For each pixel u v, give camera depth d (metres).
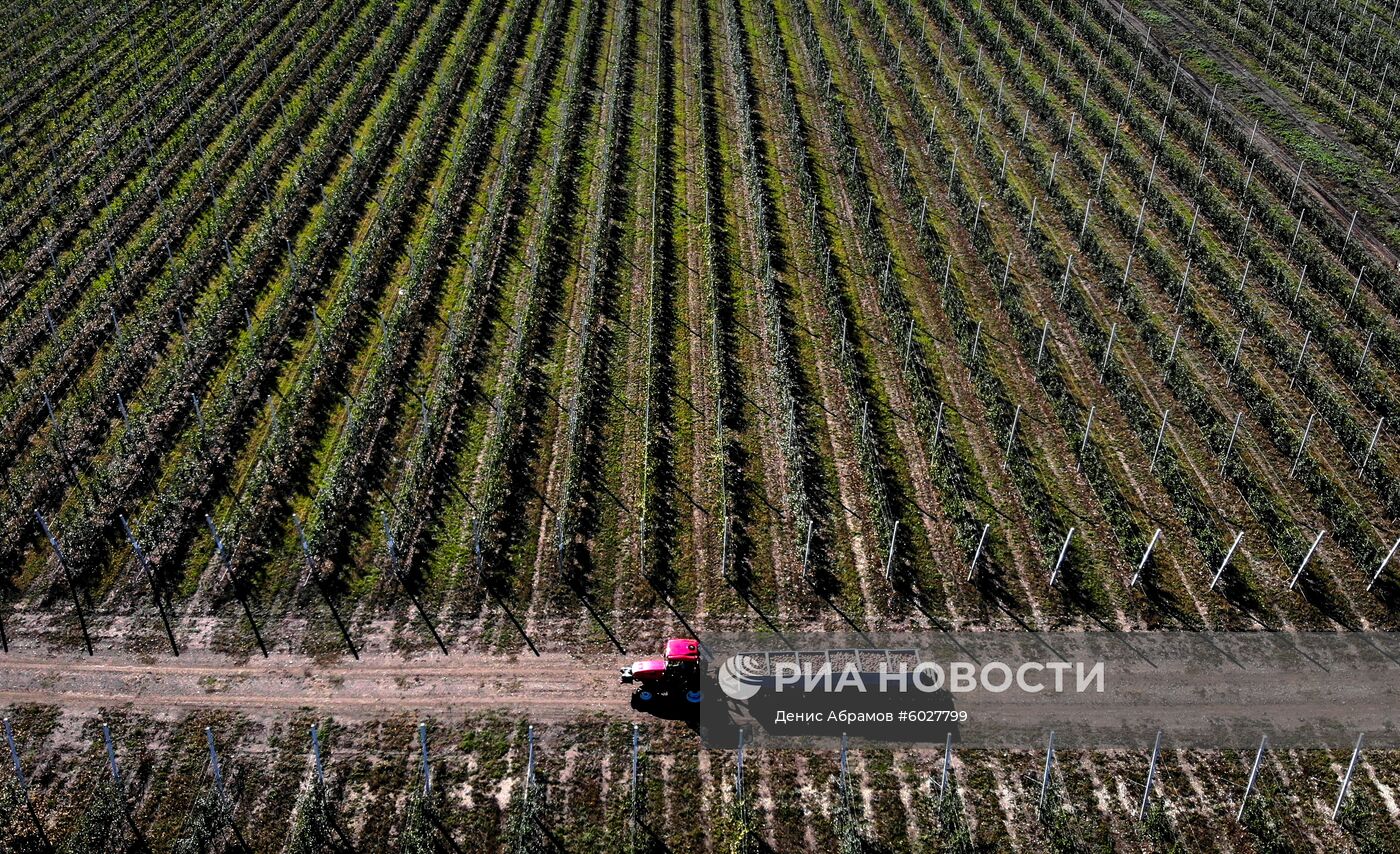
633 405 42.56
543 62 70.81
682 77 70.94
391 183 57.91
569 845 27.47
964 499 38.47
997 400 42.84
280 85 68.25
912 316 48.19
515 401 42.22
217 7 79.88
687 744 30.03
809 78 71.31
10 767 29.06
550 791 28.67
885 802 28.58
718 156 61.28
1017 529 37.28
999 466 40.03
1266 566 36.03
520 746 29.84
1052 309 48.94
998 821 28.27
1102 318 48.38
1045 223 55.56
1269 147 62.94
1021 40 76.12
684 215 55.56
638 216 55.31
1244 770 29.61
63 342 45.28
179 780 28.78
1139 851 27.59
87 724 30.20
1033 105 67.38
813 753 29.89
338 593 34.34
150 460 39.38
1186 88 69.06
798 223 55.16
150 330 46.09
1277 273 50.62
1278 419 41.88
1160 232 54.81
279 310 46.91
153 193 56.22
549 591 34.56
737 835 27.38
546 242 52.19
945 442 40.97
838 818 27.94
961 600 34.69
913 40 76.44
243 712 30.59
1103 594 34.94
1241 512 38.16
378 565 35.25
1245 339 47.03
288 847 27.02
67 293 48.50
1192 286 50.72
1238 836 27.94
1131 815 28.47
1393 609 34.53
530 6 80.69
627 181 58.38
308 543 35.28
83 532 35.78
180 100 66.06
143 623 33.25
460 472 39.19
